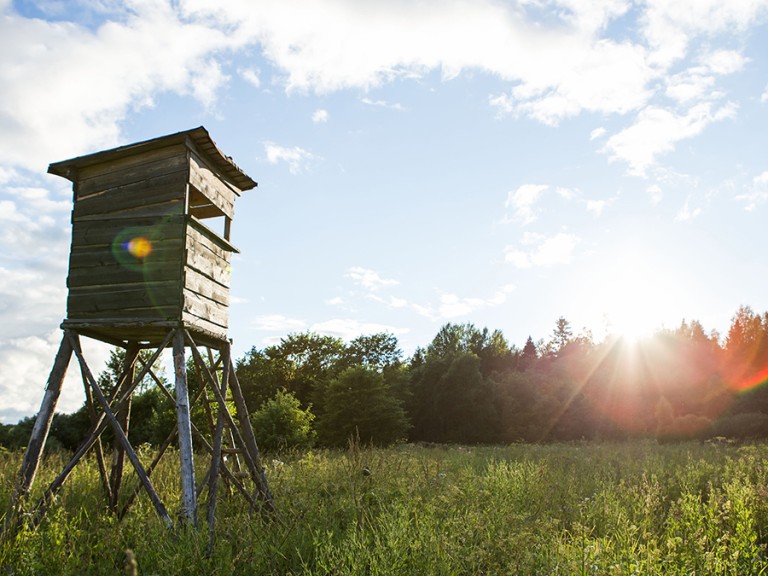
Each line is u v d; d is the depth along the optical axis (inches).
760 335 2108.8
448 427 2402.8
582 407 2144.4
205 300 361.1
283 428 1270.9
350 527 264.5
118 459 373.7
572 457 699.4
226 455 393.4
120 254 345.7
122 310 338.0
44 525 269.9
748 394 1943.9
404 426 1876.2
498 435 2257.6
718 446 907.4
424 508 297.7
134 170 354.9
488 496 352.8
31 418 1155.3
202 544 243.9
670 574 219.0
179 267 335.6
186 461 304.5
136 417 1087.6
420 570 217.6
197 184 359.6
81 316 343.3
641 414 2044.8
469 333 3238.2
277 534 273.1
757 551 245.8
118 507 342.6
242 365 2536.9
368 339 2733.8
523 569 223.1
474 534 263.9
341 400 1833.2
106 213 354.0
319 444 1809.8
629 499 349.1
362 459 414.9
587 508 333.1
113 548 255.4
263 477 367.2
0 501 318.3
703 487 449.7
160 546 237.1
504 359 3191.4
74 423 1170.6
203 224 356.2
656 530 307.4
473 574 227.0
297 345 2578.7
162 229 342.0
